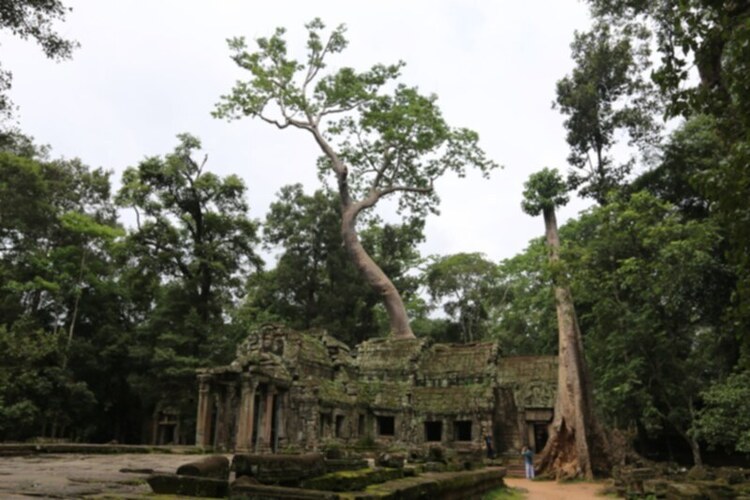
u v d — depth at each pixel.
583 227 42.19
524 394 34.22
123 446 20.27
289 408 29.91
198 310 43.91
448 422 34.06
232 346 41.97
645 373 27.61
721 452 32.25
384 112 46.59
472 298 60.12
